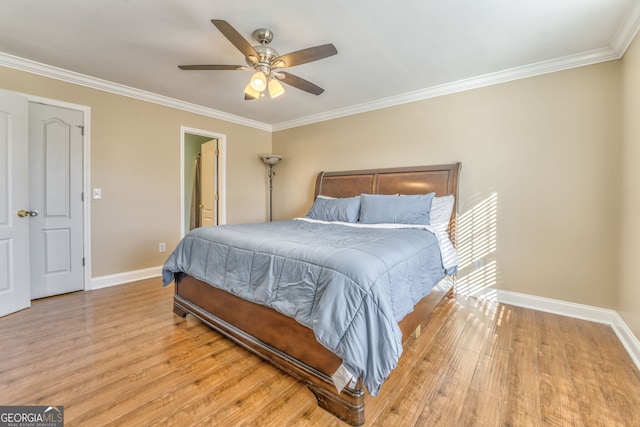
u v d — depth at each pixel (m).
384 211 2.90
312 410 1.39
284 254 1.67
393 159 3.52
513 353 1.88
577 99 2.43
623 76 2.19
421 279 1.90
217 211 4.42
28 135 2.58
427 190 3.09
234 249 1.96
